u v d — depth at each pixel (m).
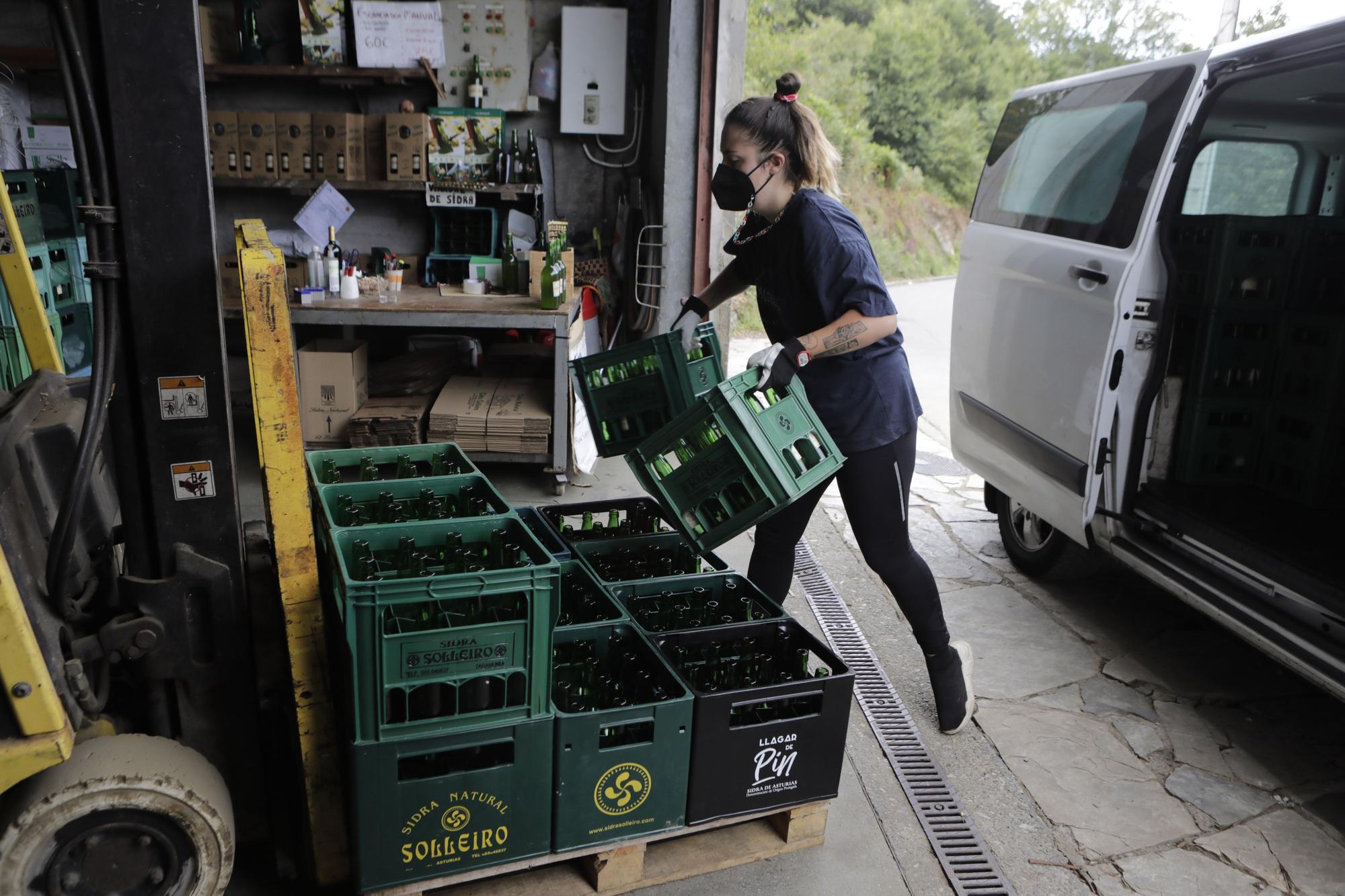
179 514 1.83
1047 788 2.56
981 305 3.79
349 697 1.77
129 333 1.75
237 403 5.64
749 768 2.06
